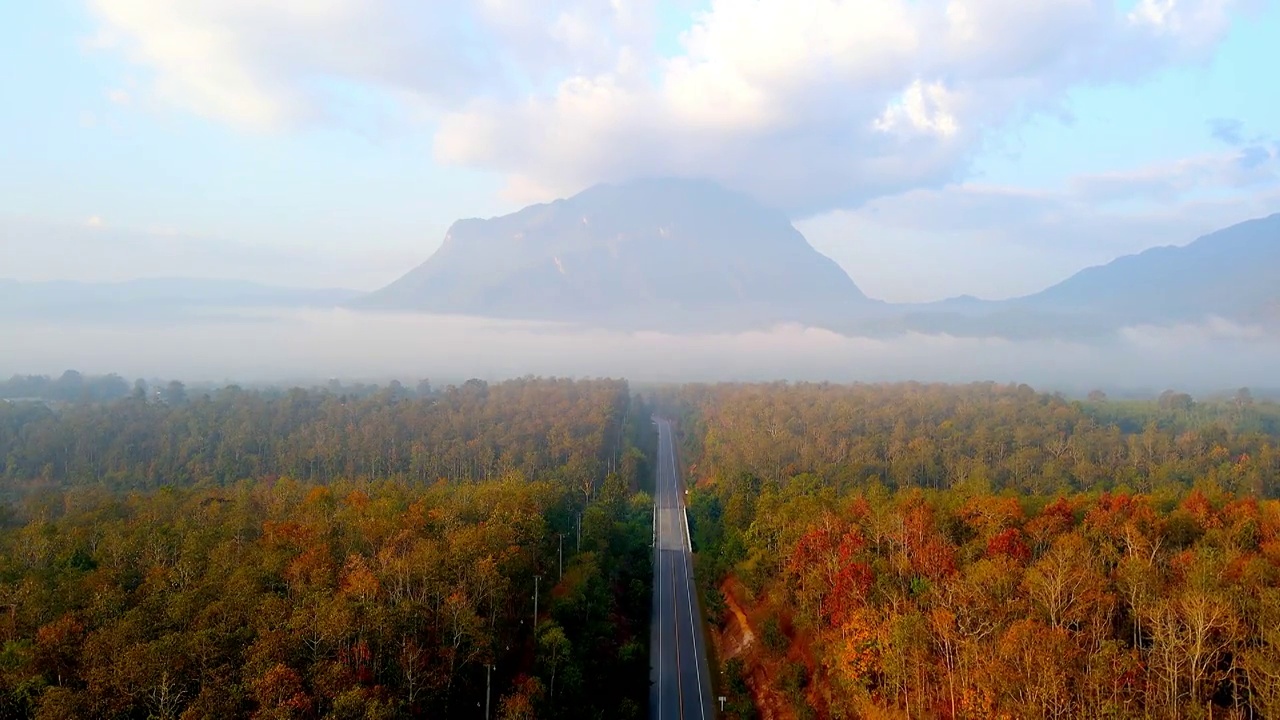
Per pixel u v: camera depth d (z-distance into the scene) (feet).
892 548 207.62
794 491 324.19
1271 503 228.63
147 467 471.62
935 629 158.20
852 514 246.27
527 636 210.79
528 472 439.22
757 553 255.09
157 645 130.72
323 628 143.02
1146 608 145.89
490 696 172.96
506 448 489.67
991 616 152.25
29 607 155.94
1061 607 151.02
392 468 472.85
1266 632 133.49
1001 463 433.07
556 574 256.32
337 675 134.31
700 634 267.59
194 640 134.00
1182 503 240.73
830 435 514.68
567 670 187.42
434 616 171.12
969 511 223.51
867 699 164.45
